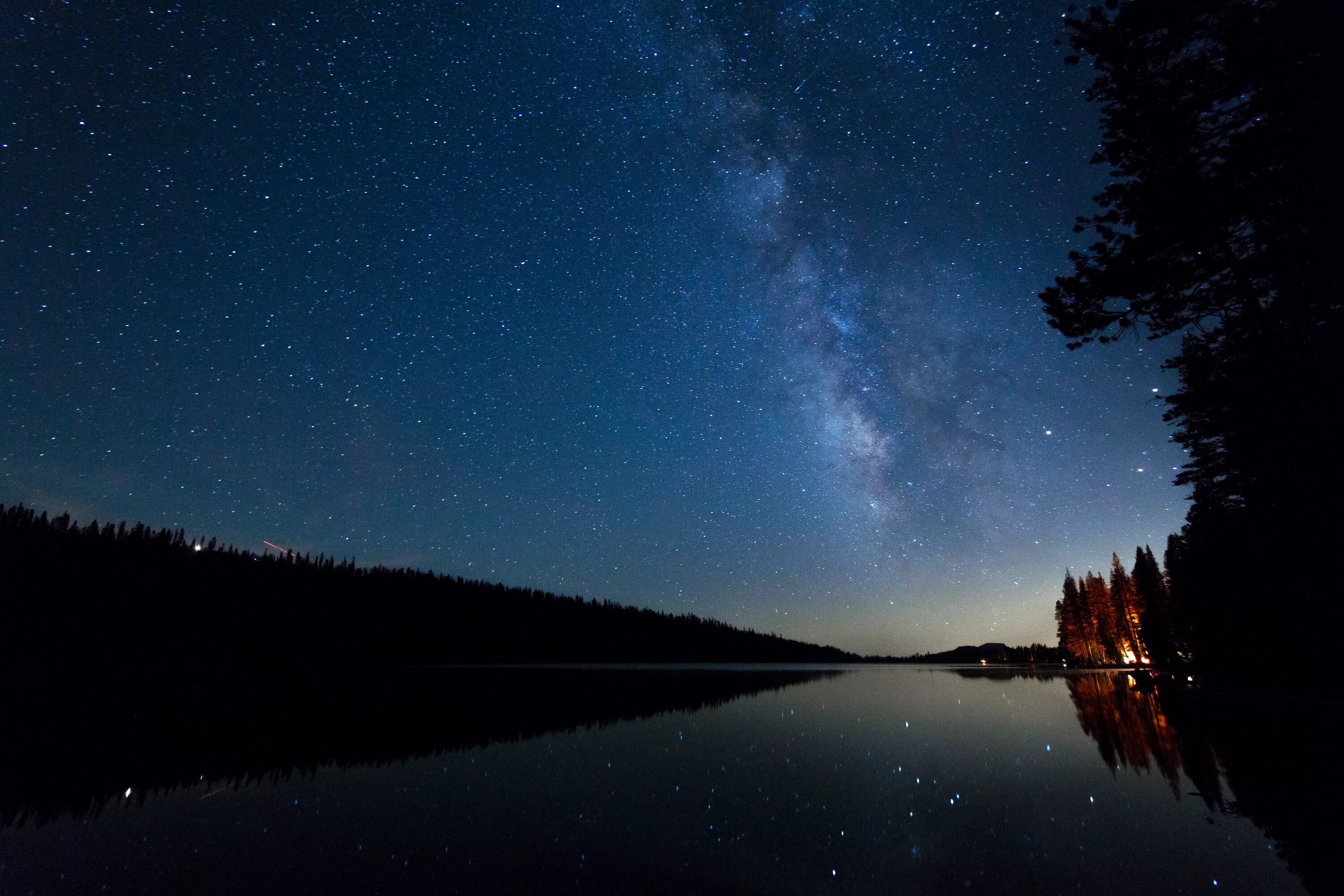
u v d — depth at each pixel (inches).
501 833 226.4
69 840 219.3
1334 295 272.4
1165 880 171.6
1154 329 339.0
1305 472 302.4
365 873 187.6
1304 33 256.5
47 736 472.7
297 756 388.8
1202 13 284.7
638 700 812.6
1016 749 395.9
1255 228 291.9
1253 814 229.1
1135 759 345.4
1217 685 726.5
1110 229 326.6
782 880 180.4
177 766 353.4
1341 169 257.6
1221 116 294.5
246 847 212.1
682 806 264.1
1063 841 207.9
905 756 376.5
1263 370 301.9
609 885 176.9
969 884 173.8
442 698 834.2
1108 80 314.2
